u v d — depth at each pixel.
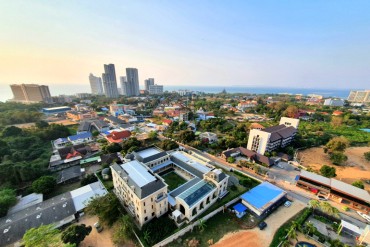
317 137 121.88
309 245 44.62
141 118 192.38
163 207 52.34
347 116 176.62
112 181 69.94
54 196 61.53
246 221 52.09
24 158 84.38
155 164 77.31
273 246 44.00
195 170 71.00
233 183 69.69
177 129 141.00
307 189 67.31
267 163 83.94
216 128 147.75
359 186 64.25
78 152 90.88
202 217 50.75
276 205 58.81
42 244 37.41
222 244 44.62
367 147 115.56
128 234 43.97
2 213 49.53
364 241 44.44
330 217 53.25
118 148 94.31
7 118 152.00
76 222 50.66
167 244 44.03
